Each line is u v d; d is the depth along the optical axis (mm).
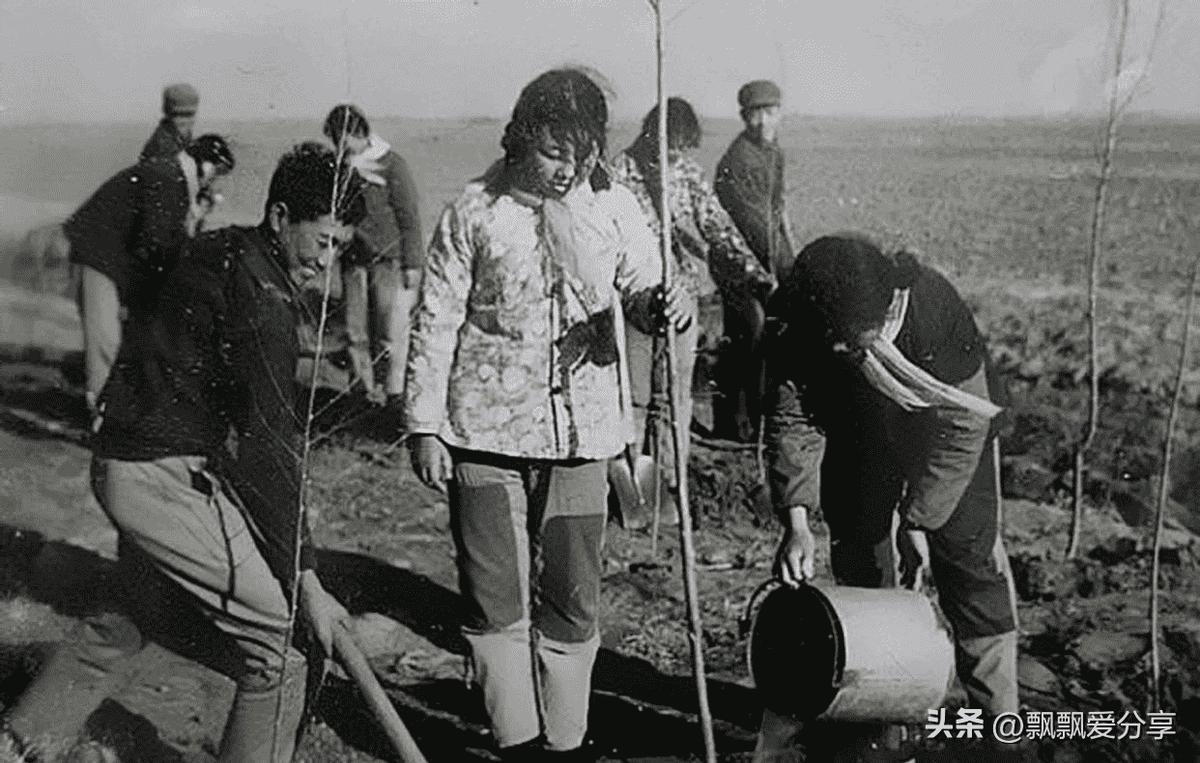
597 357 4234
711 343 8195
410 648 5352
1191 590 5992
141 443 3754
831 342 4180
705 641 5480
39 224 10023
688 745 4672
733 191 7207
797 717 4211
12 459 7129
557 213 4168
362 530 6508
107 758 4250
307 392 7453
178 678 4848
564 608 4316
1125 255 10414
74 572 5574
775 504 4379
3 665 4660
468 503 4262
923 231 10258
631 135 7113
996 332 8984
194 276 3758
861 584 4602
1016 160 11102
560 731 4367
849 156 11023
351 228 3869
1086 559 6273
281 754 3922
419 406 4211
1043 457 7270
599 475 4305
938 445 4266
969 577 4398
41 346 9289
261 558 3840
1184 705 4938
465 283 4195
